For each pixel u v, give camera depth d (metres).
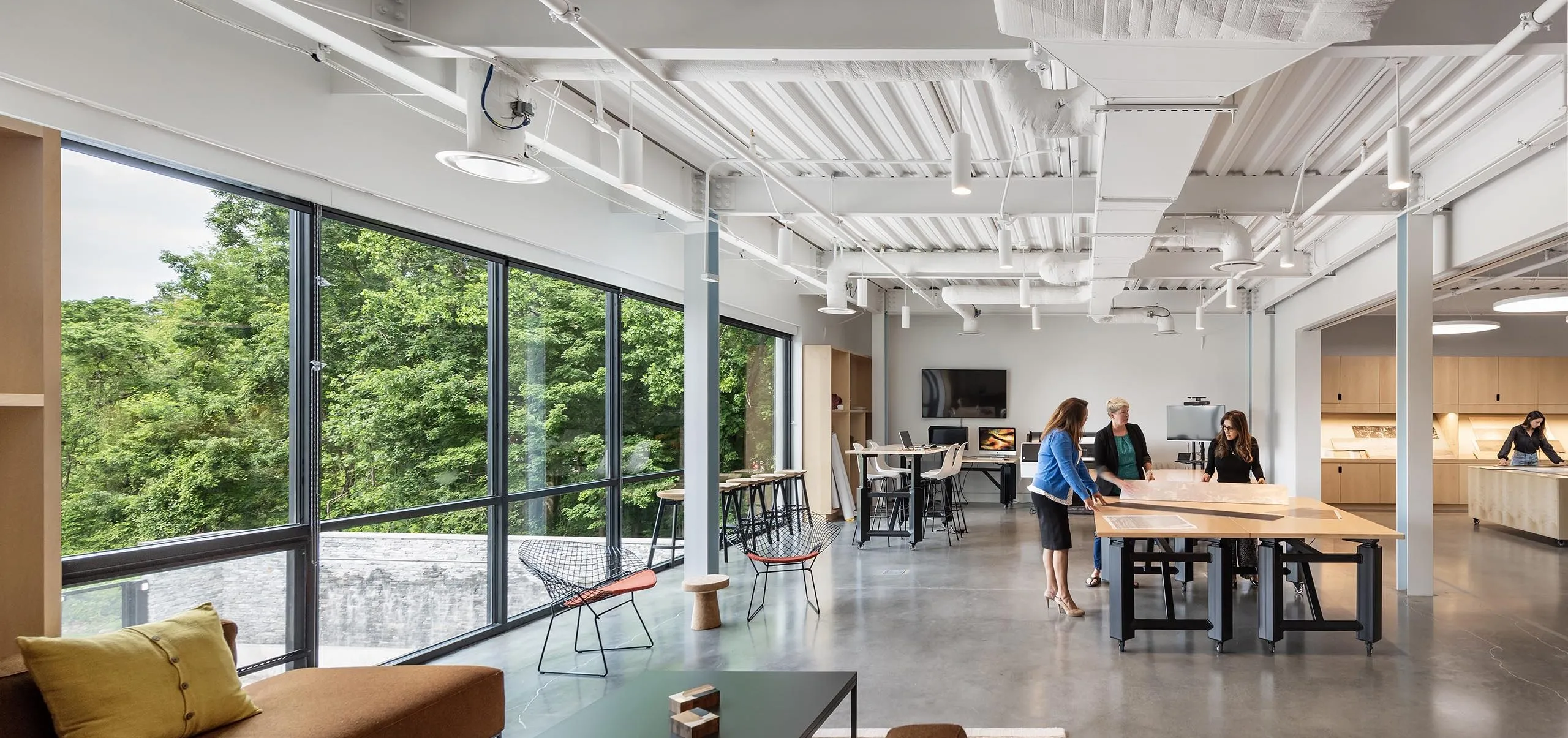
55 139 2.54
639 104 5.33
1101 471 6.86
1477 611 6.05
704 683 3.24
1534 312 9.26
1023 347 14.38
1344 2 2.43
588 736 2.73
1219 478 7.08
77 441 3.12
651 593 6.85
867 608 6.25
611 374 7.16
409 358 4.84
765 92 5.08
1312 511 5.70
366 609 4.51
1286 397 12.27
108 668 2.53
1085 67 2.97
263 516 3.88
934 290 13.22
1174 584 7.07
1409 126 5.50
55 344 2.54
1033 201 6.55
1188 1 2.44
